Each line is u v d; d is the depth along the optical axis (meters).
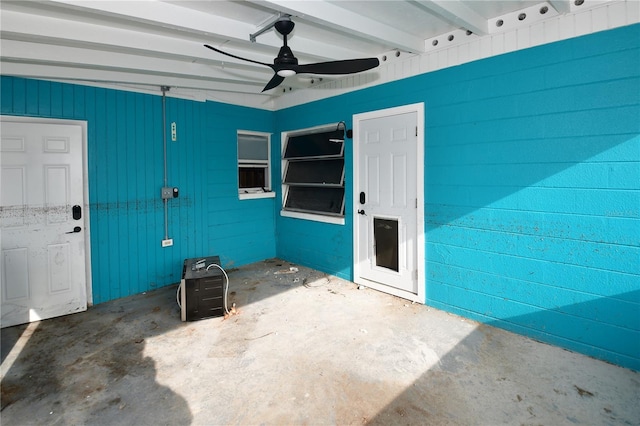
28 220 3.28
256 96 5.13
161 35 2.98
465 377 2.34
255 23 2.80
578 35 2.51
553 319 2.74
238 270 4.90
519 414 1.98
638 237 2.36
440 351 2.68
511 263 2.95
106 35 2.77
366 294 3.92
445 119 3.28
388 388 2.24
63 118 3.51
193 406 2.09
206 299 3.31
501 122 2.92
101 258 3.80
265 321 3.25
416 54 3.45
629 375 2.34
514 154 2.87
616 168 2.42
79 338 2.96
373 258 4.06
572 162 2.59
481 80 3.02
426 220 3.50
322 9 2.49
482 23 2.86
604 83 2.43
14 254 3.22
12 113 3.25
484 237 3.09
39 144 3.32
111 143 3.82
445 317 3.29
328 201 4.73
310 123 4.74
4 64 3.12
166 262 4.33
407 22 2.94
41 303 3.34
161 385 2.29
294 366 2.50
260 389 2.24
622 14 2.34
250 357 2.62
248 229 5.20
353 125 4.15
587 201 2.54
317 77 4.21
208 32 2.63
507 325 3.00
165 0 2.39
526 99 2.78
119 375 2.41
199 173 4.59
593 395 2.14
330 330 3.05
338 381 2.32
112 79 3.63
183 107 4.39
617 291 2.45
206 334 3.00
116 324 3.23
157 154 4.18
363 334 2.97
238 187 5.14
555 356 2.59
